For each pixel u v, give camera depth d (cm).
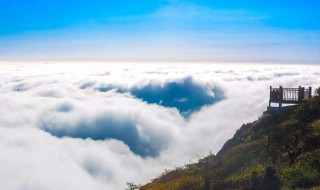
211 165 2872
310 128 2486
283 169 1964
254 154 2575
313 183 1756
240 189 1897
